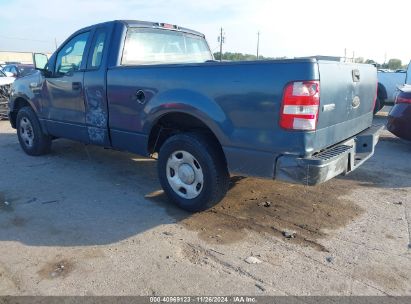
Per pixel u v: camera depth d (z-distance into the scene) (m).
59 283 2.91
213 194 3.91
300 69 3.13
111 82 4.62
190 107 3.78
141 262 3.19
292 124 3.21
